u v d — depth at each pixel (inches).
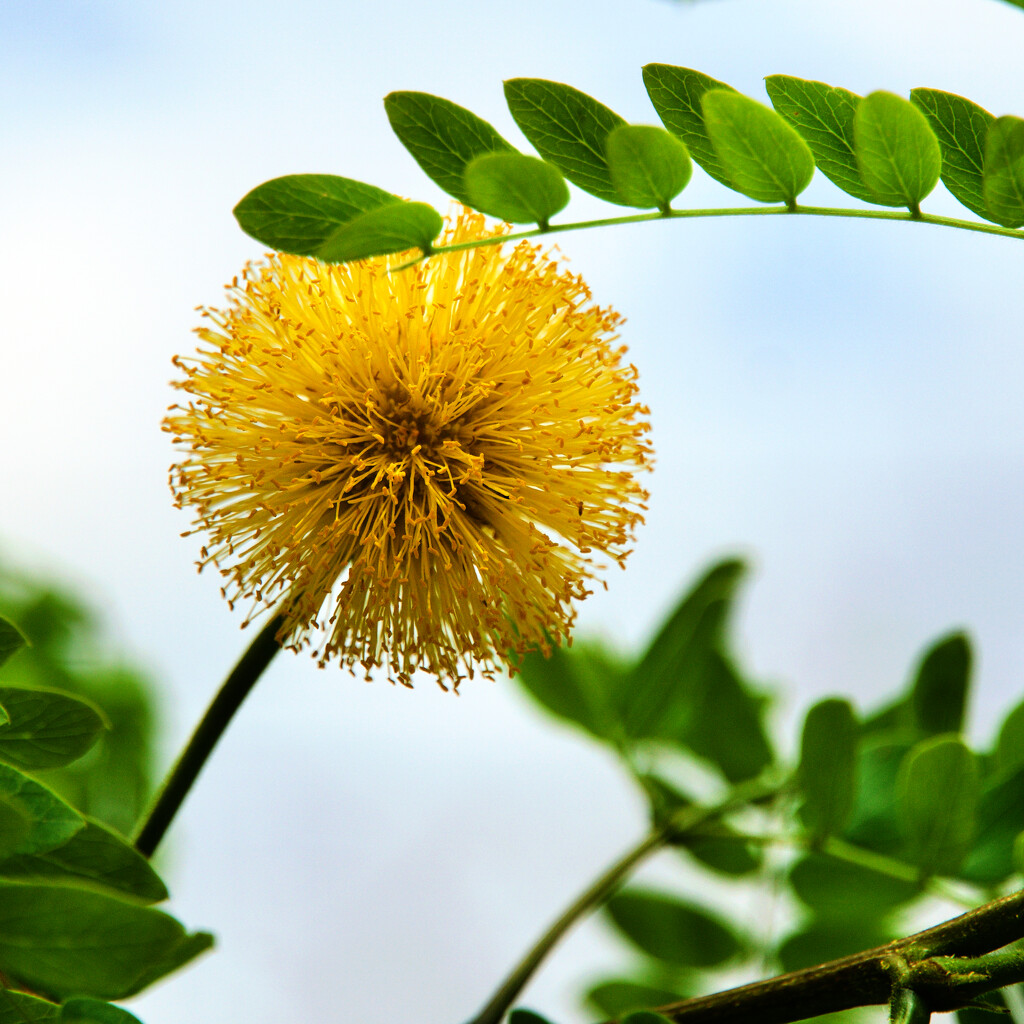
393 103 11.4
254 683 11.9
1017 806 12.0
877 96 11.2
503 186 11.3
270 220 11.3
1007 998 11.7
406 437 12.0
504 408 12.0
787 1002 11.4
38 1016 10.9
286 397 11.9
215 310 12.0
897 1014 11.2
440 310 11.9
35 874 11.1
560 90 11.4
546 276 11.9
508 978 12.3
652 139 11.3
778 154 11.4
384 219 11.2
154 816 11.8
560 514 12.1
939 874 12.0
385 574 11.9
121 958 10.8
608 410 12.0
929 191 11.3
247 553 12.0
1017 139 11.2
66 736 11.3
